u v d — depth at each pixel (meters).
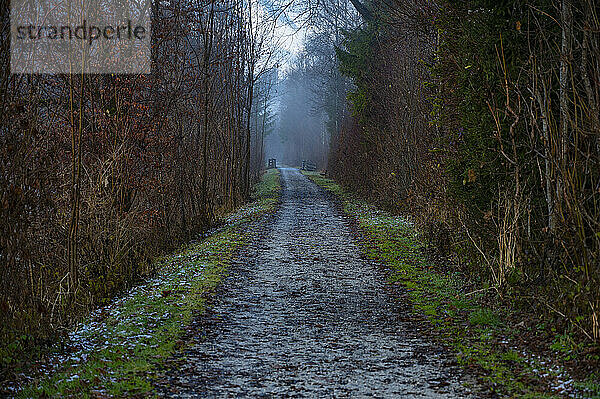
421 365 7.23
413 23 14.98
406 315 9.81
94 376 6.52
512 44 9.95
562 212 8.23
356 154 36.31
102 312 9.60
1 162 7.63
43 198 8.74
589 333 7.03
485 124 10.42
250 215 24.36
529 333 8.00
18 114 8.00
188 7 17.42
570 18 8.45
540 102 8.47
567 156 8.07
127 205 14.68
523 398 5.96
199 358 7.49
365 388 6.45
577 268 7.48
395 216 23.41
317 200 32.44
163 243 17.23
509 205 9.71
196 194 21.61
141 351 7.63
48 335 7.81
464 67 11.07
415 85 21.45
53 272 10.67
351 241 18.11
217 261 14.55
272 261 14.80
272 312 10.02
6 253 7.57
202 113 22.16
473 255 11.42
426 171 16.56
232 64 27.81
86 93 13.48
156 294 10.86
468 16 10.66
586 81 7.81
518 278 9.44
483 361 7.19
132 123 14.71
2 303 7.34
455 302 10.17
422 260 14.48
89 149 13.32
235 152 29.02
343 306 10.47
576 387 6.07
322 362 7.40
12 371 6.56
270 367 7.20
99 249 11.95
